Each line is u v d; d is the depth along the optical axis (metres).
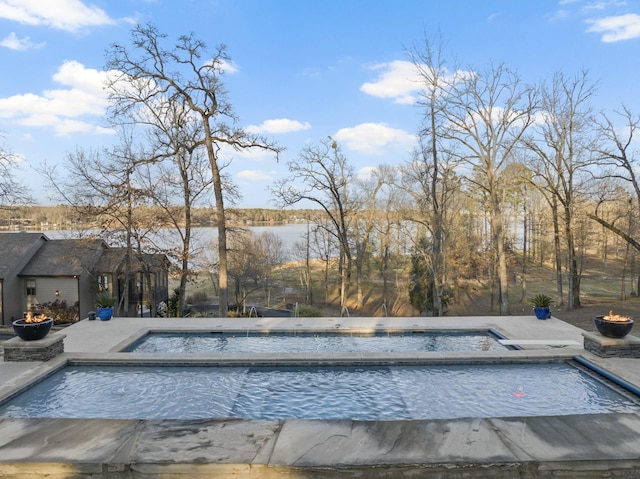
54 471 3.19
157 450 3.35
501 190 26.09
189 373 7.37
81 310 22.81
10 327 21.00
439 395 6.38
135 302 24.86
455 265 26.44
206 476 3.14
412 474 3.12
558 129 22.86
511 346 9.35
